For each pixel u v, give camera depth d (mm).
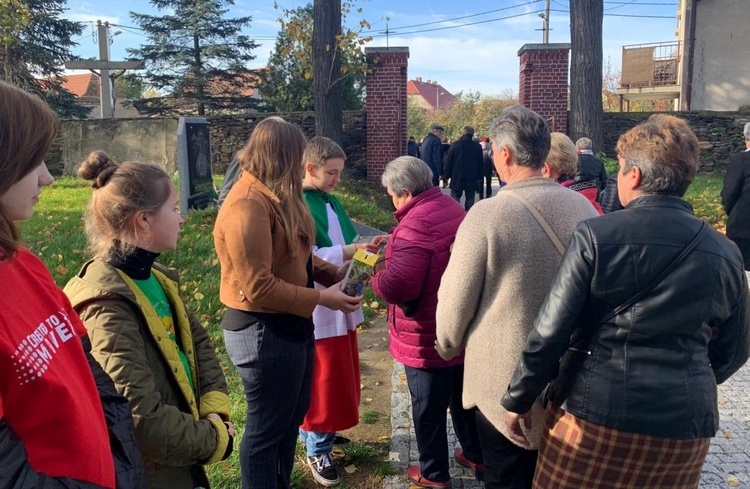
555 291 1804
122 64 20812
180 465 1800
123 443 1429
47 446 1122
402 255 2639
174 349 1865
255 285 2162
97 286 1703
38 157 1105
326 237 3080
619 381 1739
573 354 1871
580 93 12711
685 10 19078
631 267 1724
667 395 1709
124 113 40312
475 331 2211
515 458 2229
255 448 2398
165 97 25703
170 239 1876
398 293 2625
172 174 14414
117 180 1778
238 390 4227
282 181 2264
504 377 2133
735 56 18719
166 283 2020
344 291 2527
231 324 2340
